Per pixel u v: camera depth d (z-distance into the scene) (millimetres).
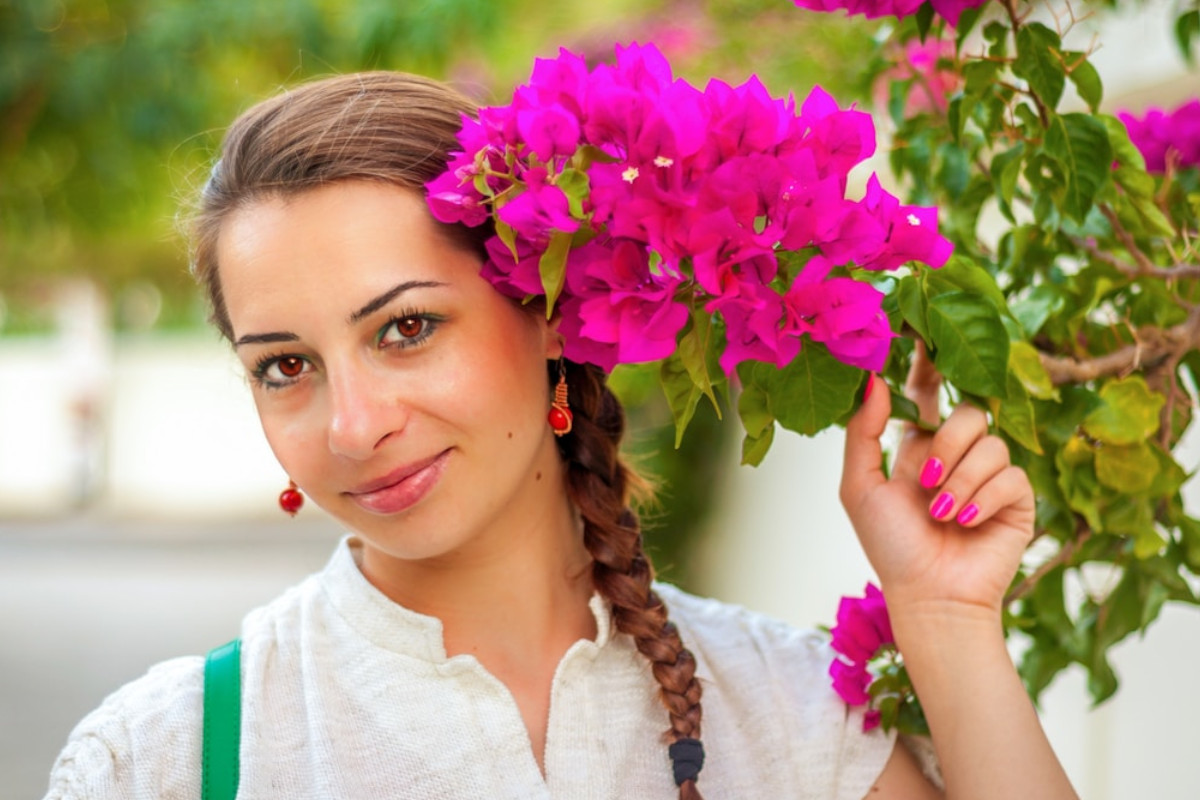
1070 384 2033
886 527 1902
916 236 1614
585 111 1579
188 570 14273
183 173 2111
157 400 21141
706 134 1536
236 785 1737
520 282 1611
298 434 1700
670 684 1853
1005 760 1797
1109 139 1925
